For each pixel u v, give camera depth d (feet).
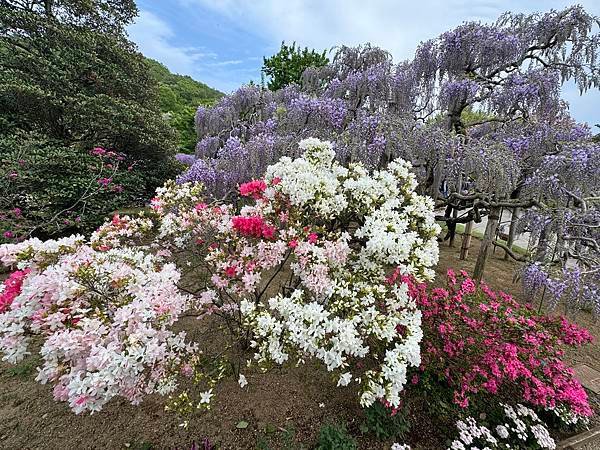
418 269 5.84
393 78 13.53
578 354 9.53
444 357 6.77
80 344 4.14
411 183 7.34
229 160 12.69
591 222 10.36
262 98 19.38
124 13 24.03
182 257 9.42
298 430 6.24
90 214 16.81
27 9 19.56
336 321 5.08
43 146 18.22
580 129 12.53
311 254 5.91
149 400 6.68
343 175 7.22
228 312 7.48
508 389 7.09
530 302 9.89
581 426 6.81
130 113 20.02
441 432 6.35
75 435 5.87
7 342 4.32
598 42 12.22
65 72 18.63
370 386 5.20
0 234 13.79
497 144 11.48
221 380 7.21
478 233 23.99
